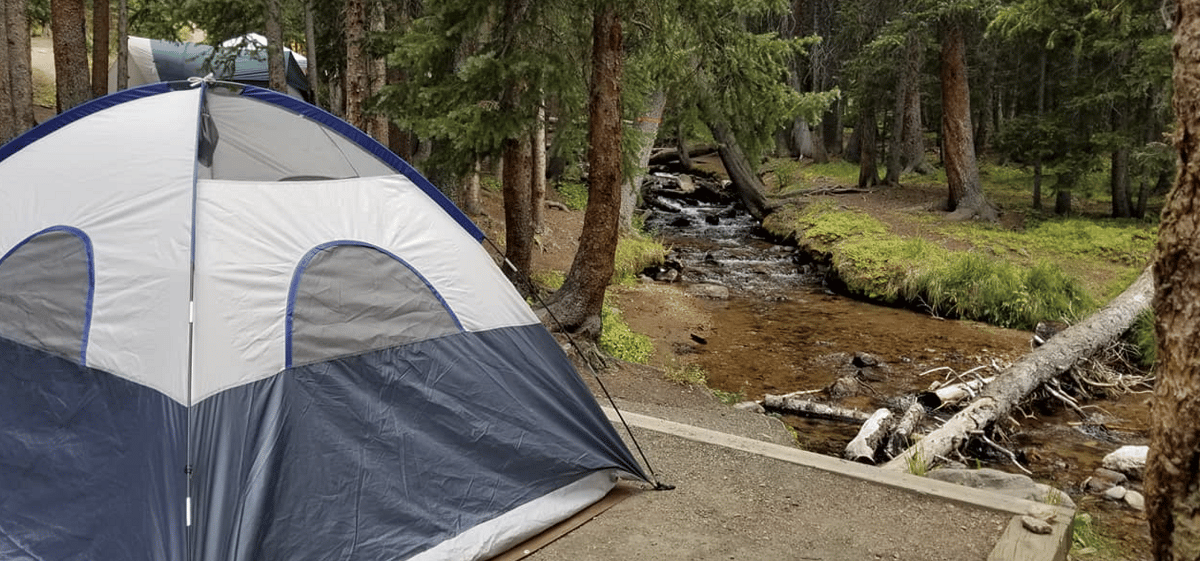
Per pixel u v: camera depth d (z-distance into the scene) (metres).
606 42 9.22
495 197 17.75
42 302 4.07
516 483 4.32
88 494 3.51
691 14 9.83
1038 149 19.95
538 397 4.70
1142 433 8.26
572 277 9.84
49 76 20.44
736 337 12.17
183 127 4.21
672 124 12.09
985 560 4.14
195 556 3.23
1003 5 18.23
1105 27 16.34
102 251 3.97
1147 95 17.20
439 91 9.49
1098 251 16.39
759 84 10.62
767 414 8.55
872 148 24.72
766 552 4.14
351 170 4.58
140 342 3.71
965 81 19.73
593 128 9.44
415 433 4.14
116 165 4.19
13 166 4.57
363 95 11.20
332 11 13.95
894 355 11.27
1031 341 11.52
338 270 4.20
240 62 16.36
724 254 19.02
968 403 8.77
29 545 3.44
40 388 3.90
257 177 4.19
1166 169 17.12
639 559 4.01
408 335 4.35
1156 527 3.15
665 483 5.02
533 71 9.30
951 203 20.16
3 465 3.78
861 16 23.67
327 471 3.77
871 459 7.09
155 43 16.88
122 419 3.63
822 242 18.08
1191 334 2.93
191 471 3.39
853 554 4.17
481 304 4.73
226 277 3.80
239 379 3.70
